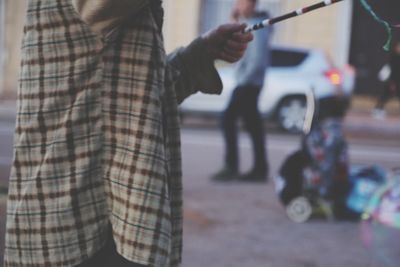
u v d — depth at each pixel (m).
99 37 1.77
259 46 7.62
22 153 1.83
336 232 5.78
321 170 6.09
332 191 6.13
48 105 1.80
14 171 1.84
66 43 1.79
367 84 18.64
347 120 15.55
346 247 5.34
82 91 1.78
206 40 2.22
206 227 5.83
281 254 5.13
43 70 1.81
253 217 6.23
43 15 1.82
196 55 2.22
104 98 1.78
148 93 1.78
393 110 17.72
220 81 2.25
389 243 4.94
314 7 2.00
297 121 13.76
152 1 1.85
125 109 1.78
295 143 12.21
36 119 1.81
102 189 1.79
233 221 6.07
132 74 1.78
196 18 18.86
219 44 2.23
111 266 1.78
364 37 18.50
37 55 1.82
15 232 1.82
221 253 5.10
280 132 13.94
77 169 1.77
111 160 1.78
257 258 5.01
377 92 18.59
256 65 7.66
